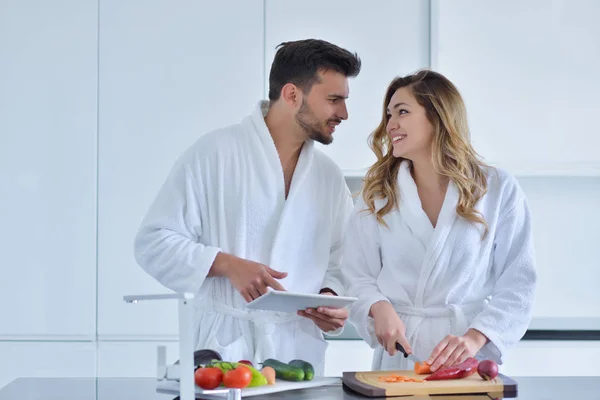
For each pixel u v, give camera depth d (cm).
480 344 248
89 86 382
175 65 384
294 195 264
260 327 252
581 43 398
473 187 263
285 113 264
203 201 262
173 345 379
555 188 419
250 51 386
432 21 387
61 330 379
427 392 203
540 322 417
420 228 263
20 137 381
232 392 194
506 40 397
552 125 399
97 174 381
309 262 268
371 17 390
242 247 260
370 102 388
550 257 418
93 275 380
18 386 217
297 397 200
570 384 219
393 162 274
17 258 379
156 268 254
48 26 383
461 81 397
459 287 262
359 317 261
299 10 387
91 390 211
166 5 384
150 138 383
